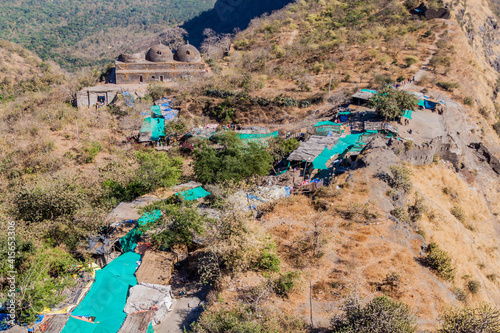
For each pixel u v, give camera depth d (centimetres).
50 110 6781
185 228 3053
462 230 3906
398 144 4656
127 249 3228
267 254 2770
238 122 6962
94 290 2642
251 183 4144
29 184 3934
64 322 2312
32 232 2911
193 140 6022
